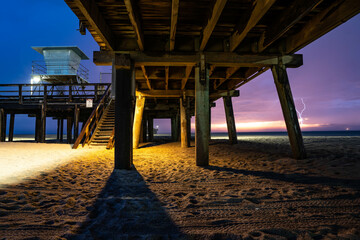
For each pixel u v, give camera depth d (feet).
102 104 40.16
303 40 14.64
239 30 14.28
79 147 29.91
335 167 13.28
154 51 16.37
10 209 7.30
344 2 11.45
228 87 31.89
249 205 7.95
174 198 8.94
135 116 32.50
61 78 51.13
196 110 16.85
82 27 13.99
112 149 28.22
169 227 6.26
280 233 5.75
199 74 16.65
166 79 25.11
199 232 5.91
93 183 11.41
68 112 47.34
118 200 8.63
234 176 12.83
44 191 9.57
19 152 22.43
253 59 16.79
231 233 5.80
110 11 12.68
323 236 5.51
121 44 16.31
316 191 9.23
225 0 10.28
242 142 37.55
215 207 7.84
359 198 8.12
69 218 6.80
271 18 13.99
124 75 15.84
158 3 11.96
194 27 15.10
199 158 16.67
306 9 10.66
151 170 15.06
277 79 16.94
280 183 10.91
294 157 17.03
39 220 6.56
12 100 43.93
